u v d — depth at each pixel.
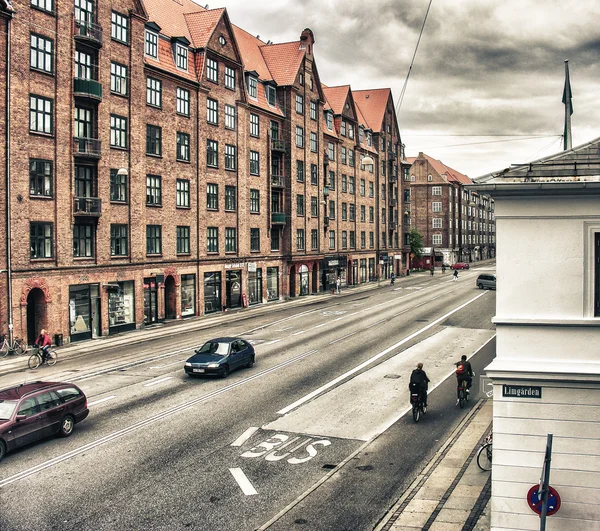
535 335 10.29
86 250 31.72
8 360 26.30
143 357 26.84
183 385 21.33
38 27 28.62
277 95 51.91
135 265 34.81
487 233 143.75
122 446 15.05
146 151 35.97
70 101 30.33
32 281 28.45
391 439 15.68
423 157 107.94
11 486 12.62
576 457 10.09
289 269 52.84
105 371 23.95
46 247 29.34
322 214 58.84
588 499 10.04
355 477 13.20
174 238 38.56
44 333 25.55
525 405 10.23
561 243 10.23
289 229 52.12
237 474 13.35
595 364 10.08
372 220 73.62
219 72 42.88
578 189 9.91
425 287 62.59
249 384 21.41
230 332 33.97
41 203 28.95
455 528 10.80
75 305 31.05
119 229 33.81
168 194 37.94
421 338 30.66
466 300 47.81
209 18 42.91
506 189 10.09
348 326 35.22
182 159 39.16
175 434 15.97
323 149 58.81
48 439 15.58
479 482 12.83
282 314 42.09
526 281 10.34
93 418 17.42
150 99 36.38
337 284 58.06
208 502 11.96
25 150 28.06
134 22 34.38
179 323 37.72
